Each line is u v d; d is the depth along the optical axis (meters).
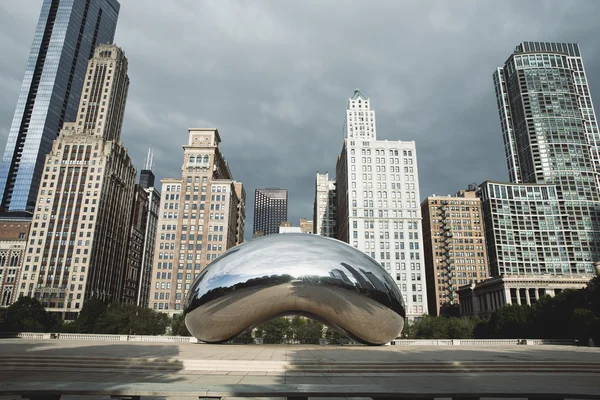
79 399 9.63
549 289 88.12
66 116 168.00
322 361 14.08
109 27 196.62
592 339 27.84
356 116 135.88
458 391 7.39
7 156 155.25
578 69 176.62
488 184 143.38
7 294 102.62
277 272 19.47
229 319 20.42
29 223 111.00
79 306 98.06
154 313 68.06
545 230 140.12
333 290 19.42
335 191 156.38
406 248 100.44
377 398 7.22
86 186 108.12
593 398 7.35
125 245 126.81
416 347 23.45
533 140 160.62
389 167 106.75
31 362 14.30
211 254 101.25
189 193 106.25
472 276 121.62
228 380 11.34
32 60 169.00
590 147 164.62
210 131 113.94
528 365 14.82
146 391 6.98
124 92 138.88
